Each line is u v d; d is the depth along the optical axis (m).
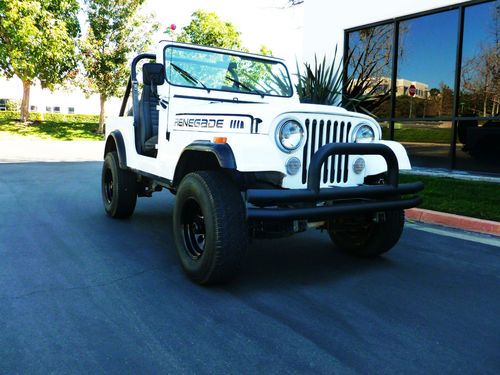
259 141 3.37
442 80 9.41
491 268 4.28
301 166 3.54
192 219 3.82
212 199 3.42
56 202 7.04
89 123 27.55
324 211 3.34
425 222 6.29
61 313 3.10
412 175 8.99
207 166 4.09
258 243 5.01
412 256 4.63
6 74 21.80
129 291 3.52
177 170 4.05
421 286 3.78
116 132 5.83
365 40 10.74
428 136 9.76
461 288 3.75
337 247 4.88
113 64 21.73
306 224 3.66
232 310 3.21
